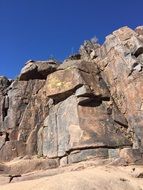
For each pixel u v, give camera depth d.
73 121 35.97
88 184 25.12
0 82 45.06
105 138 34.19
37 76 43.47
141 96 35.91
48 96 38.88
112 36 41.19
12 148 39.84
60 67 39.69
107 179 26.78
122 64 38.44
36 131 40.41
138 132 34.94
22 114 41.66
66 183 25.05
